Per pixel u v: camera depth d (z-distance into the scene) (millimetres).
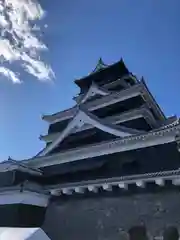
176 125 17953
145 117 26672
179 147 17203
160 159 18750
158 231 16891
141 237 17469
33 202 23766
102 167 21938
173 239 16172
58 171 25078
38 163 26766
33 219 23750
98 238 19438
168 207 17031
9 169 26141
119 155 21297
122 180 18672
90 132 26953
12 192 23828
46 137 33312
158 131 18969
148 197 18156
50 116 34219
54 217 23172
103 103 29797
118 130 24359
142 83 27422
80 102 32781
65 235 21562
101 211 20156
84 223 20766
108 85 33281
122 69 34000
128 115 27172
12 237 20703
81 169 23344
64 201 23188
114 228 18938
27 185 24391
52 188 23031
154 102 29219
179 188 17000
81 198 21984
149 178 17453
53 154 25641
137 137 20078
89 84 36156
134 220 18172
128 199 19062
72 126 27703
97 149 22547
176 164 17812
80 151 23656
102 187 20594
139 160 19891
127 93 28375
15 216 23047
